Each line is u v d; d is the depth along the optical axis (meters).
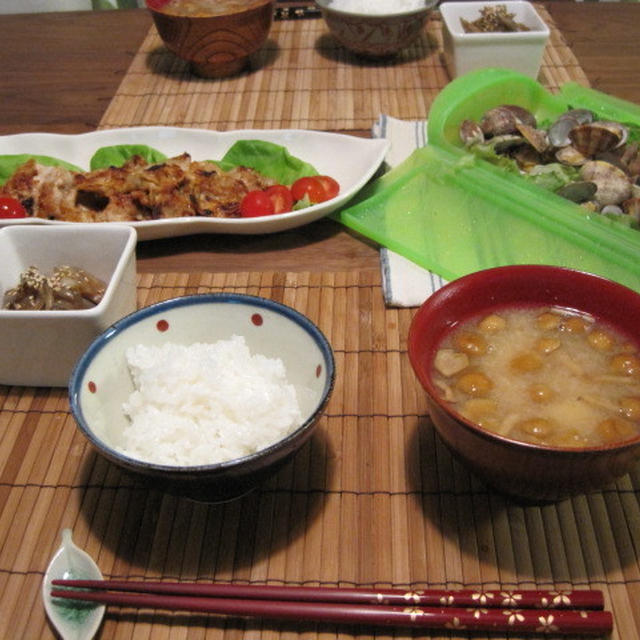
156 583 0.32
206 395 0.36
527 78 0.65
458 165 0.57
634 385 0.35
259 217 0.51
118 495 0.37
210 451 0.34
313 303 0.48
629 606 0.31
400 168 0.59
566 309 0.38
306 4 0.96
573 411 0.34
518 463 0.30
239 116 0.71
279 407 0.36
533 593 0.31
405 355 0.44
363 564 0.33
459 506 0.36
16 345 0.40
